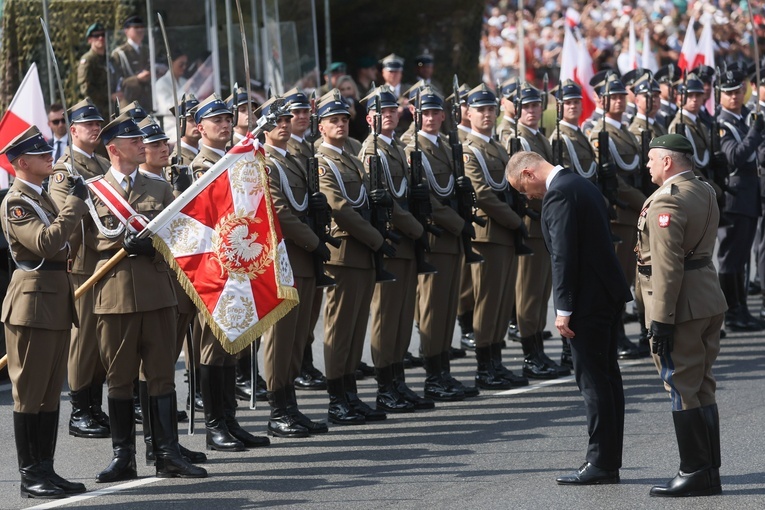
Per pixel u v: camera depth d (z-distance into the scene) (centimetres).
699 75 4556
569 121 3866
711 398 2355
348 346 3102
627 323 4428
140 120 2856
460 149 3384
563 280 2400
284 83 5109
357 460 2691
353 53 6788
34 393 2436
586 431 2905
